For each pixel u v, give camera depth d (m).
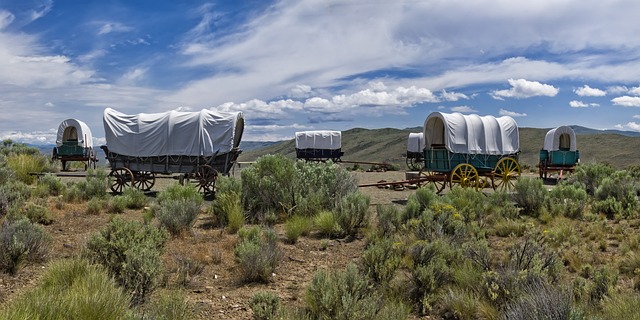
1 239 6.10
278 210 11.02
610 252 7.62
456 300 4.96
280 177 11.29
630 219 10.41
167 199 10.63
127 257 5.17
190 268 6.25
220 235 8.56
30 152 27.20
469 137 16.05
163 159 15.76
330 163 12.49
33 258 6.38
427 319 4.87
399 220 9.39
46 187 13.66
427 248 6.43
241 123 16.83
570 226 9.23
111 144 15.91
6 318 3.54
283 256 7.13
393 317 4.43
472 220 9.88
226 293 5.53
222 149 15.51
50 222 9.33
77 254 5.90
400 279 5.76
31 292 4.30
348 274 5.01
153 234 6.64
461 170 15.83
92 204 10.80
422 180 16.38
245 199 10.99
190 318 4.53
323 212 9.73
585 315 4.28
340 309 4.35
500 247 7.82
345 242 8.48
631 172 20.69
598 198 13.30
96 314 3.85
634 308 4.44
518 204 12.31
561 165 22.67
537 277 5.15
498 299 4.95
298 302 5.20
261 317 4.53
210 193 15.61
